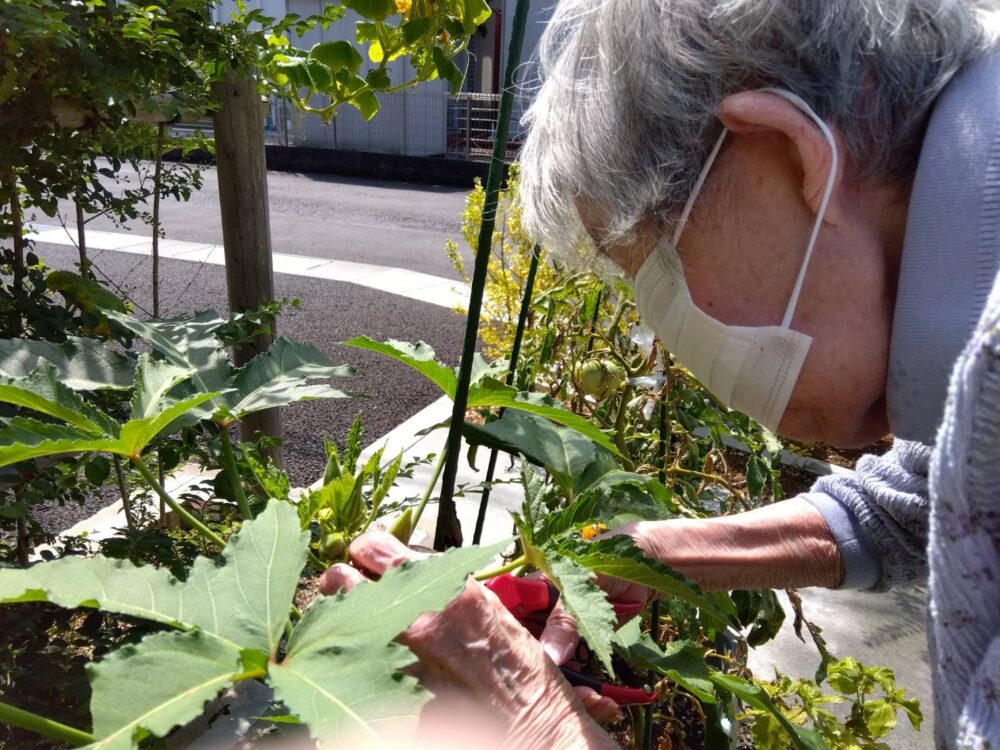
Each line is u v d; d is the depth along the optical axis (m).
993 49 0.80
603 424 2.03
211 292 6.64
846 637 2.60
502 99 0.97
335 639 0.70
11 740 1.49
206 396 0.94
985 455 0.61
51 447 0.88
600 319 2.31
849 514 1.35
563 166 0.96
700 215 0.91
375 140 15.41
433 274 7.75
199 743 1.24
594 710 0.95
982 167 0.74
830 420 0.98
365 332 5.90
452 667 0.83
